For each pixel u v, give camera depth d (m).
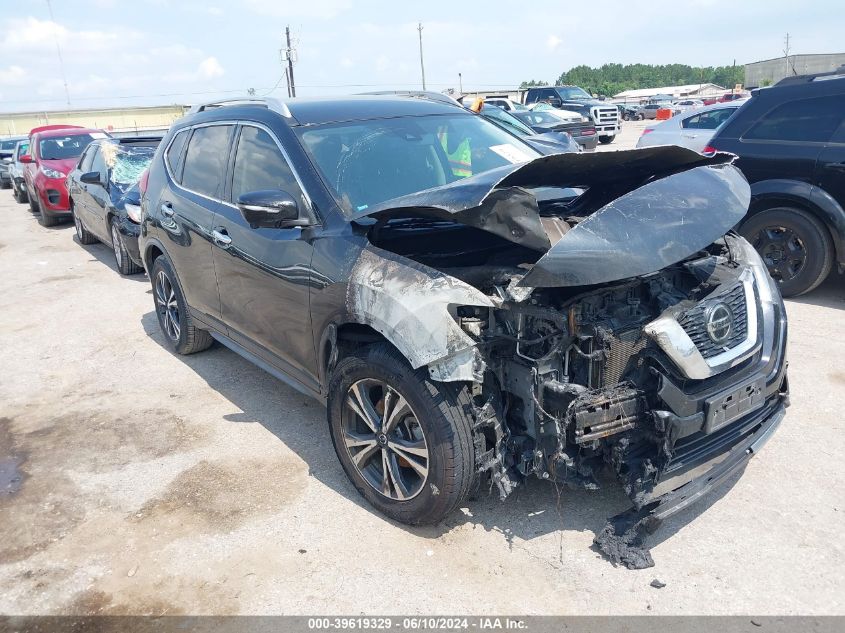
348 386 3.37
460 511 3.39
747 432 3.22
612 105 24.28
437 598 2.85
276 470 3.91
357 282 3.21
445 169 4.12
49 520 3.56
